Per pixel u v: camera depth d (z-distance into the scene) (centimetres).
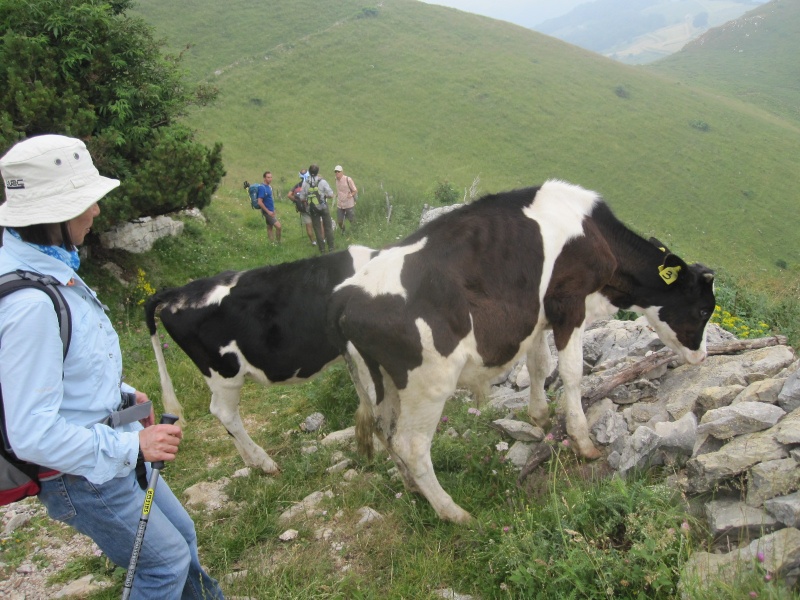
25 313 241
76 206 263
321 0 7088
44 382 244
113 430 266
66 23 1068
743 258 3694
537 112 5309
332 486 520
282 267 563
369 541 433
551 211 469
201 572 354
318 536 456
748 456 359
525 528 384
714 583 302
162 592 299
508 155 4697
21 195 259
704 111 5894
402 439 433
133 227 1287
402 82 5575
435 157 4566
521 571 346
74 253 278
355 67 5784
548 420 515
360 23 6588
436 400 426
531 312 453
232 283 559
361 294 421
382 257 438
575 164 4672
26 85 1007
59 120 1009
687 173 4697
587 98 5725
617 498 371
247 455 573
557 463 441
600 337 636
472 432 506
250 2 6819
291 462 577
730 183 4631
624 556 346
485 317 432
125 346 959
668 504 369
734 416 392
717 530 346
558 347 471
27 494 266
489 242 442
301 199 1561
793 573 308
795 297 972
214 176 1214
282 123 4762
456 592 374
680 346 524
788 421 376
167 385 582
